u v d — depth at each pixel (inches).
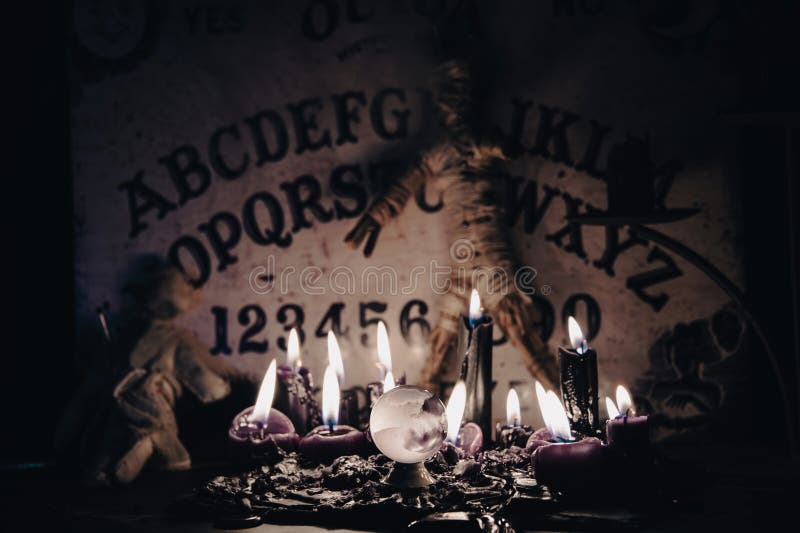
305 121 111.6
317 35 111.3
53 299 117.0
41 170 116.4
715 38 102.8
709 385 103.6
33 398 117.1
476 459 78.9
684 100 103.8
